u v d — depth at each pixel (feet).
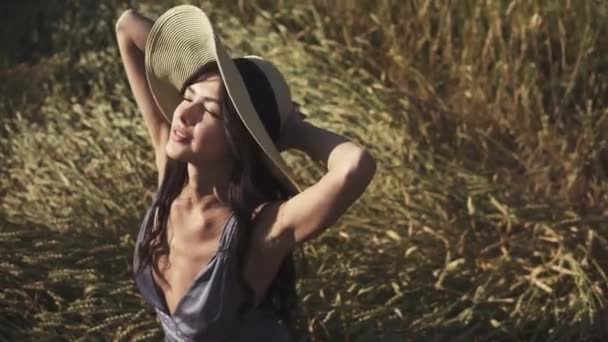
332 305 17.80
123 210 20.70
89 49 27.61
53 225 20.30
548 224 18.93
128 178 21.84
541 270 18.12
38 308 18.43
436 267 18.57
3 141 24.07
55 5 29.17
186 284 12.20
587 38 21.95
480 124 21.81
